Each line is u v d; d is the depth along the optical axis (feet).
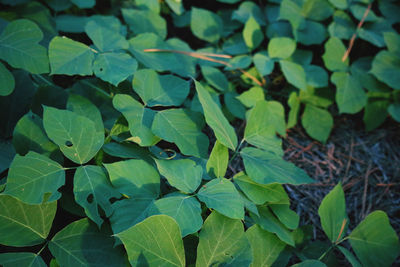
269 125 2.21
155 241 1.75
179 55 2.69
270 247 1.99
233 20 3.01
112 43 2.26
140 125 2.03
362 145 2.82
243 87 2.90
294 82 2.58
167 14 3.22
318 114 2.76
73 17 2.67
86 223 1.84
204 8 3.30
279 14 2.81
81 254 1.79
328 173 2.69
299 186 2.61
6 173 2.07
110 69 2.13
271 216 2.09
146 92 2.12
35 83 2.29
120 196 1.85
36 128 1.97
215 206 1.84
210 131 2.75
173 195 1.89
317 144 2.81
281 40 2.67
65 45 2.14
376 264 2.04
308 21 2.90
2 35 2.11
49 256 1.93
